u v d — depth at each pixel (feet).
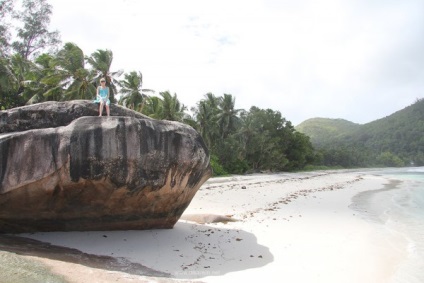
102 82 36.35
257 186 110.73
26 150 29.71
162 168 33.78
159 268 28.86
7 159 29.48
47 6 143.02
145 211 36.17
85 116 32.45
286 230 45.37
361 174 249.55
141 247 33.40
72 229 34.40
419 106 630.74
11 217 31.60
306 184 131.44
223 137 204.74
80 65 118.21
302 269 30.86
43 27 143.02
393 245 41.14
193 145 35.73
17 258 23.72
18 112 33.42
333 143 582.76
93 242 33.04
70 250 30.32
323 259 34.09
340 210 66.95
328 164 362.33
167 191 35.32
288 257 33.99
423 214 65.10
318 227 48.93
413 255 37.35
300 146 256.52
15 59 119.65
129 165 32.01
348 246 39.45
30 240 31.53
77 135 30.55
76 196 32.12
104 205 33.73
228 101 205.77
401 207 75.15
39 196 30.81
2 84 103.40
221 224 46.73
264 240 39.58
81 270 23.81
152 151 33.04
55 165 29.84
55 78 113.19
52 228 33.78
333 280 28.78
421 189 125.80
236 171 181.88
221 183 116.67
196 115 179.42
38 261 24.00
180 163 34.83
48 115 33.91
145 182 33.06
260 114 243.60
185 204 39.70
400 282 29.45
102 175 31.17
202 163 36.88
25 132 30.07
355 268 32.12
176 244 35.37
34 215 32.19
